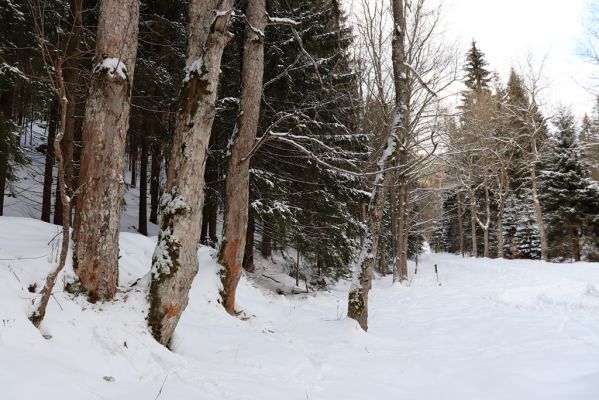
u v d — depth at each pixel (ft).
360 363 19.38
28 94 35.14
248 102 27.27
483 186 111.45
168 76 35.58
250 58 27.55
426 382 17.01
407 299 44.98
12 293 13.80
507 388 15.62
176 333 18.53
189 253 16.79
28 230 21.67
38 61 30.55
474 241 106.93
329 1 36.83
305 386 15.25
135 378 13.35
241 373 15.65
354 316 26.86
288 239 43.86
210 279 26.04
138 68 33.27
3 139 28.84
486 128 87.35
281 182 40.34
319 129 40.81
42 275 15.60
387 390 15.74
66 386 10.73
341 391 15.15
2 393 9.26
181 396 12.16
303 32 36.55
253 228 47.62
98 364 13.12
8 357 10.85
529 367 18.04
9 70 28.14
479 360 20.20
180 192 16.83
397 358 20.83
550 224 98.22
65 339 13.50
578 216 91.86
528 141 97.55
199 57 18.66
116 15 17.21
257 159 41.06
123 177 17.39
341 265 45.75
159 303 16.28
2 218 22.93
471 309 37.22
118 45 17.16
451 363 19.86
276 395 13.67
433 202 100.48
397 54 28.04
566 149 95.55
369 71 48.44
